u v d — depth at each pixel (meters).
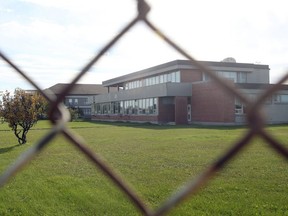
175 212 6.33
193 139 20.77
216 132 27.20
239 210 6.46
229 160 1.32
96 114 67.94
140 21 1.46
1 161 13.05
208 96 41.06
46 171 10.52
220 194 7.54
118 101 58.00
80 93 89.31
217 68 46.38
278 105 39.91
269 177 9.21
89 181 9.06
